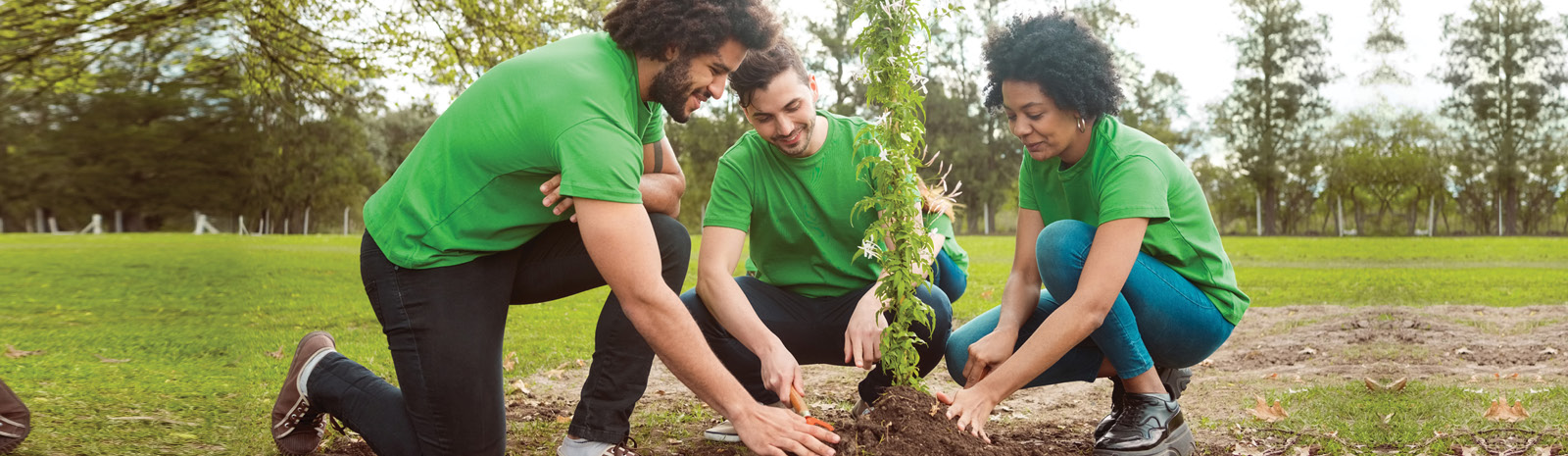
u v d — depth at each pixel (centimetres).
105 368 392
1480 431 265
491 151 202
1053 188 257
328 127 3628
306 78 942
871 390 271
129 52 586
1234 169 3503
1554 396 312
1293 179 3209
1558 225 1722
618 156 190
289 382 247
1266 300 728
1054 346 223
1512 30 1463
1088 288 222
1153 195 227
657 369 412
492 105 203
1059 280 237
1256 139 3306
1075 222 242
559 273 232
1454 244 1434
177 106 605
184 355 437
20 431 259
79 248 762
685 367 200
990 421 304
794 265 281
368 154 3909
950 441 212
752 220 278
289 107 1084
